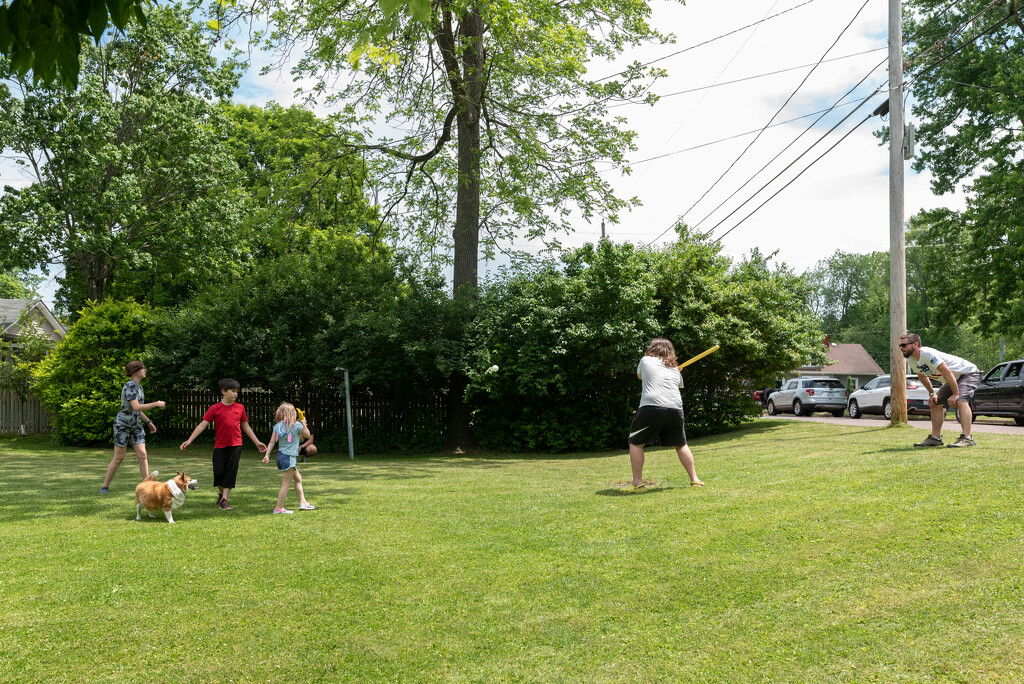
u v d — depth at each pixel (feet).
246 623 13.56
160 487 23.50
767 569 14.99
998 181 86.43
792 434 50.16
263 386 57.88
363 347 52.75
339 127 61.11
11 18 8.93
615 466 40.40
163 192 89.04
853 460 27.76
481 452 55.47
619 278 52.70
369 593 15.17
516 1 46.96
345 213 67.77
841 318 263.70
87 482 34.94
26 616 13.97
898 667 10.53
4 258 77.56
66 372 60.64
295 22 47.62
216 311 57.82
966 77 90.43
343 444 56.65
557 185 60.34
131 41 82.69
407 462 47.55
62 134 78.74
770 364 57.00
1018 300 87.40
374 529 21.65
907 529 16.44
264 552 18.83
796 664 10.97
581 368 53.26
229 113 109.19
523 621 13.33
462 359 52.06
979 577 13.23
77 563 17.88
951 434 36.63
